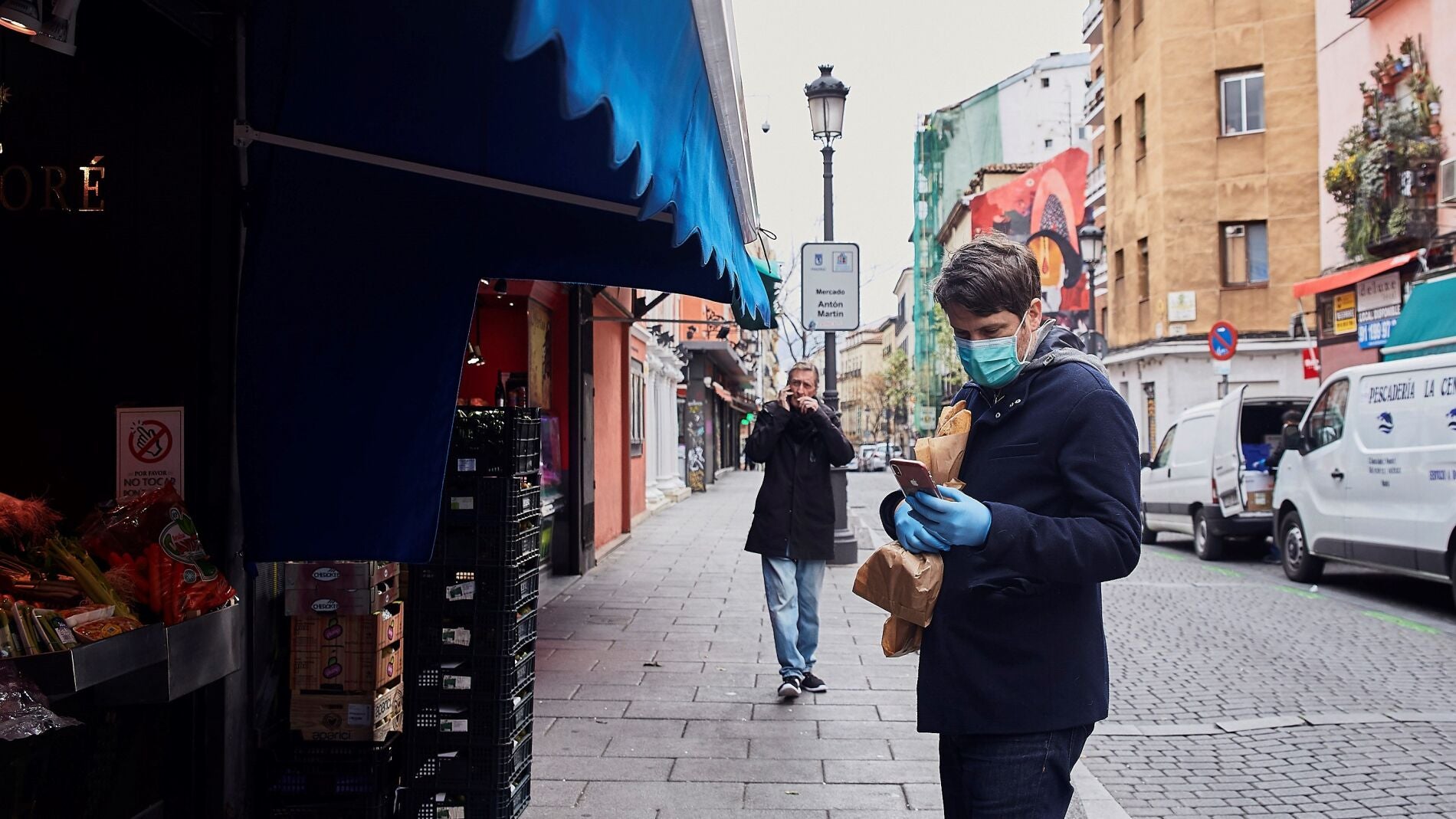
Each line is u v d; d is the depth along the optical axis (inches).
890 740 204.5
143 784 128.9
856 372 5693.9
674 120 98.2
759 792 175.3
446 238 150.1
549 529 418.9
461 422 156.0
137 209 137.2
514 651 156.6
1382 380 398.0
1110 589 437.7
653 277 210.5
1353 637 327.9
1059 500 87.1
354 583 149.1
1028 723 85.3
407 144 142.6
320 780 148.9
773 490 237.5
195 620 119.5
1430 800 179.9
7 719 96.2
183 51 137.0
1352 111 845.8
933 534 86.2
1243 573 499.5
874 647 295.7
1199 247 1080.2
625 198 151.6
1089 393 86.4
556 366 429.4
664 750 198.1
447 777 152.8
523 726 162.7
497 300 381.1
